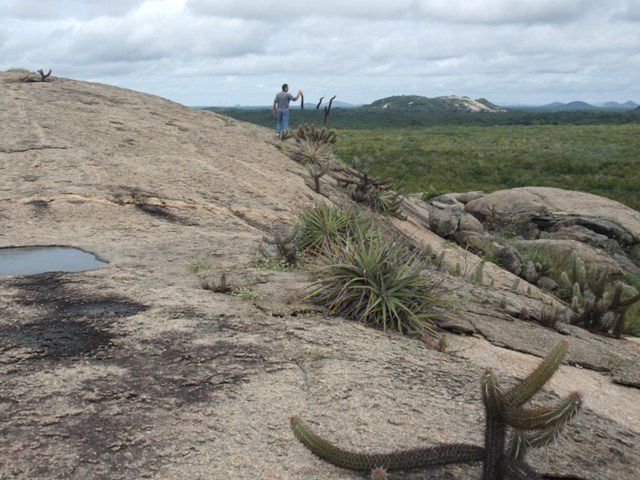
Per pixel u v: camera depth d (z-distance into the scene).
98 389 3.34
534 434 2.62
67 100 15.18
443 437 3.18
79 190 9.24
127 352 3.90
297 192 12.27
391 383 3.83
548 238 17.31
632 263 16.66
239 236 8.30
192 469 2.62
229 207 10.08
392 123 102.00
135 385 3.42
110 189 9.54
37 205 8.61
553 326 6.86
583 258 13.86
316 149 15.88
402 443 3.05
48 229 7.84
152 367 3.69
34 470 2.52
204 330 4.42
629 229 17.59
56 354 3.82
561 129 64.75
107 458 2.65
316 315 5.20
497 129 69.94
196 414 3.12
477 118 116.94
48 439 2.77
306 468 2.71
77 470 2.54
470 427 3.35
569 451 3.29
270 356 4.03
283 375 3.74
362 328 5.07
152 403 3.21
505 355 5.32
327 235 7.28
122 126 13.73
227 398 3.34
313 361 4.04
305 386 3.61
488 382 2.41
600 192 28.95
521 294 8.47
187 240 7.75
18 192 9.01
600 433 3.67
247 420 3.11
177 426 2.98
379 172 32.94
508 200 19.47
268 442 2.91
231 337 4.32
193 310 4.87
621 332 7.92
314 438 2.52
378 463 2.50
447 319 5.91
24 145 11.13
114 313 4.69
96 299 5.04
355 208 8.81
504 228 18.31
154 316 4.65
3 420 2.92
